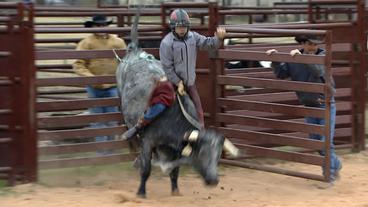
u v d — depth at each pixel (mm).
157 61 12477
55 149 13211
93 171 14078
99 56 13594
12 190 12109
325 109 12906
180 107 10922
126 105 11961
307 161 13383
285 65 13828
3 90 12383
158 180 13508
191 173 14164
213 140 10234
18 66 12320
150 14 18328
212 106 14844
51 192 12086
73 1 38281
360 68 16625
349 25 16453
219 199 12031
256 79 14055
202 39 12633
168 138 10906
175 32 12359
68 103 13281
